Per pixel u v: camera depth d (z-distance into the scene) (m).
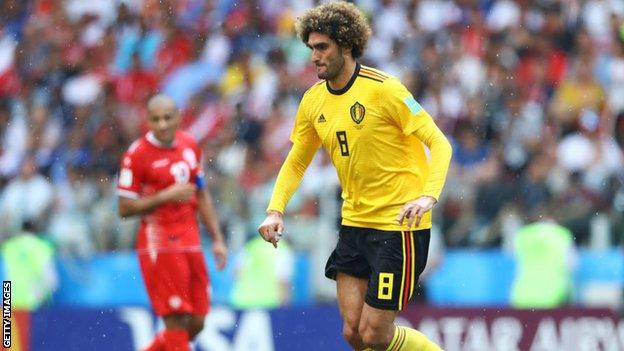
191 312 27.66
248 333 30.55
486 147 44.78
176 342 27.48
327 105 20.56
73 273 35.91
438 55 50.47
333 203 37.12
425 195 19.34
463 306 31.58
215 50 52.34
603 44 51.62
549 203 38.78
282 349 30.52
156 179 27.67
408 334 21.19
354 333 21.44
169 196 27.19
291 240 36.03
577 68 49.88
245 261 35.62
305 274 35.69
